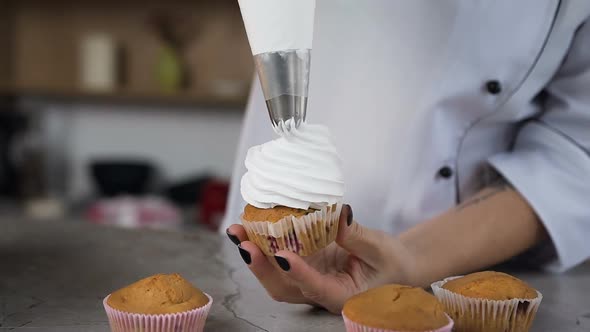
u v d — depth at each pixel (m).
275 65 0.50
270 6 0.49
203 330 0.58
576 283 0.73
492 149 0.79
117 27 2.02
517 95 0.73
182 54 1.96
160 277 0.58
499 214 0.69
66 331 0.58
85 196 2.03
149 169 1.91
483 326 0.59
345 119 0.82
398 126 0.80
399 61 0.78
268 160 0.55
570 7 0.68
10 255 0.81
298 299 0.60
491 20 0.71
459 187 0.79
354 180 0.83
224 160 1.98
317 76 0.82
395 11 0.77
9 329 0.58
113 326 0.57
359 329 0.53
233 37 1.94
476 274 0.61
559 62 0.71
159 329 0.55
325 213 0.55
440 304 0.54
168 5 1.96
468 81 0.74
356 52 0.80
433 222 0.68
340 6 0.80
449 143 0.77
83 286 0.70
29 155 1.98
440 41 0.75
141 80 2.01
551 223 0.69
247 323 0.59
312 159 0.54
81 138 2.06
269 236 0.56
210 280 0.72
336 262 0.62
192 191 1.86
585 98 0.71
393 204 0.81
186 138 2.00
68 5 2.06
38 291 0.68
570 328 0.60
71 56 2.09
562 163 0.72
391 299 0.53
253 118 0.84
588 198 0.70
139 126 2.02
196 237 0.92
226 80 1.95
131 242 0.89
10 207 1.85
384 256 0.60
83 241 0.89
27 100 2.07
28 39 2.11
